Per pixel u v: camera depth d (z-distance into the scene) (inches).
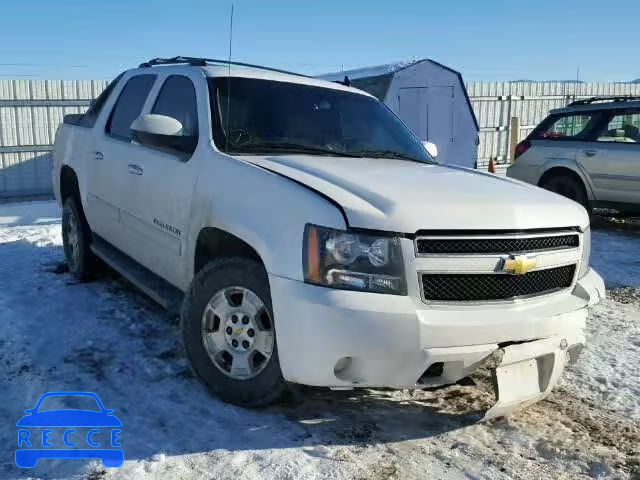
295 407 142.3
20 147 613.0
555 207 137.3
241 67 189.2
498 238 123.9
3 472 114.7
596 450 129.0
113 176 198.2
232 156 149.6
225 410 138.9
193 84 174.7
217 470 116.2
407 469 119.6
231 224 136.8
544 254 130.6
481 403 148.6
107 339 179.8
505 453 127.3
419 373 120.3
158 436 127.7
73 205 234.8
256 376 135.3
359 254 117.9
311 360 119.3
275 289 123.6
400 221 119.3
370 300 117.0
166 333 185.3
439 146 602.2
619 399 153.7
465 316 121.3
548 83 811.4
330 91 190.4
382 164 159.5
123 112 209.9
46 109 619.5
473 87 768.9
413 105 585.0
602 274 289.7
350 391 151.5
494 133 792.9
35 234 339.9
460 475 118.6
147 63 215.5
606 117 391.9
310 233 120.6
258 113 168.7
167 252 167.3
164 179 166.9
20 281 239.5
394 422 138.0
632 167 372.2
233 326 138.2
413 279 119.3
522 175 433.7
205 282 141.2
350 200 123.2
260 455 121.8
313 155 161.6
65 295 220.4
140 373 157.6
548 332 129.6
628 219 446.9
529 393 131.0
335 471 117.3
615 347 189.5
